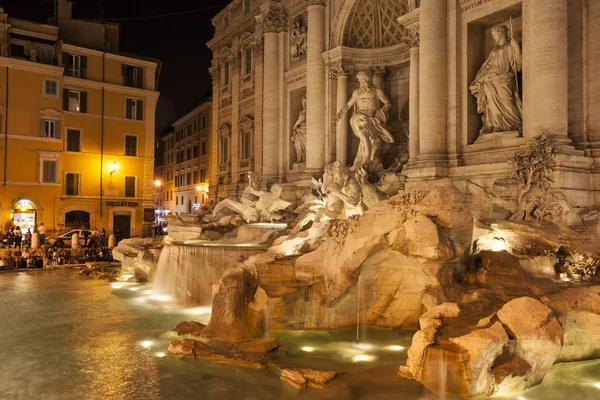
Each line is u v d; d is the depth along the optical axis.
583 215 15.45
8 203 42.06
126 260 24.14
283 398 9.26
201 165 63.81
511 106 18.97
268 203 24.31
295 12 31.91
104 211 47.41
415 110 22.91
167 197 79.88
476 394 9.09
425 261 12.40
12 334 13.69
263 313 13.22
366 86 26.16
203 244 19.22
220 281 13.66
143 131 49.62
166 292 19.61
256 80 34.88
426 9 20.80
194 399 9.28
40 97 43.47
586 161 16.31
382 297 13.68
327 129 28.28
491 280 12.49
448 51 20.70
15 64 42.16
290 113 32.38
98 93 47.25
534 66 16.98
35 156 43.31
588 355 10.92
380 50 27.39
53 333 13.77
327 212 17.61
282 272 13.73
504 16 19.66
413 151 22.95
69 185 45.84
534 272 13.08
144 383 10.06
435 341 9.62
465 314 10.66
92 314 16.12
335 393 9.38
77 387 9.88
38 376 10.49
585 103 16.94
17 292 20.05
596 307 10.81
